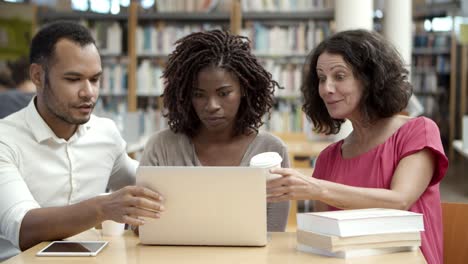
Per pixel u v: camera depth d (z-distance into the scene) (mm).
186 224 1755
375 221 1635
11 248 2221
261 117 2285
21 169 2148
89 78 2061
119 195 1720
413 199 1955
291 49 7242
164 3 7527
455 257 2225
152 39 7559
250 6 7277
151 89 7609
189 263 1590
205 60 2107
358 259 1596
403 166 2027
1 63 7234
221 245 1771
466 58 10156
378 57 2072
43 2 8250
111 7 7746
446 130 10336
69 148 2258
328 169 2291
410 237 1667
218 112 2123
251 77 2186
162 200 1732
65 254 1670
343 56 2076
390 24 7449
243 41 2221
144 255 1680
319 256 1638
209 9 7426
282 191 1797
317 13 7133
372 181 2096
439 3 10078
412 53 10211
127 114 6141
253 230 1743
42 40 2061
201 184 1728
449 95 10250
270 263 1576
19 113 2234
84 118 2084
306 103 2320
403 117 2205
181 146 2260
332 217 1622
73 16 7539
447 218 2246
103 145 2365
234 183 1720
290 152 4965
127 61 7652
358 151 2205
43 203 2213
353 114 2172
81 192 2303
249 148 2254
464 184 8344
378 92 2088
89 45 2049
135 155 6023
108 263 1596
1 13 7316
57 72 2023
